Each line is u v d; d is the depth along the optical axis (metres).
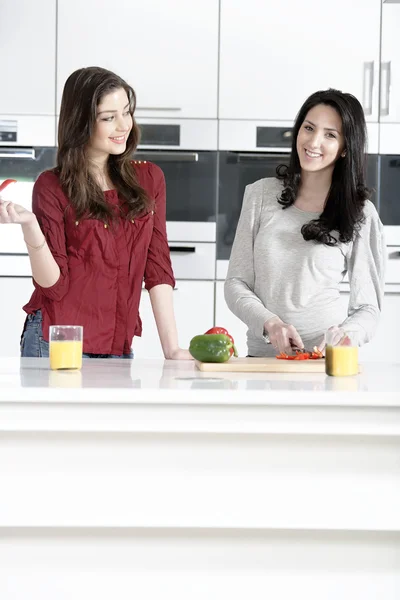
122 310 2.55
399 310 4.38
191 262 4.38
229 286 2.61
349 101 2.52
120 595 1.74
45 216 2.46
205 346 2.10
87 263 2.49
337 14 4.34
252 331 2.64
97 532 1.74
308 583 1.75
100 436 1.69
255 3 4.31
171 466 1.70
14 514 1.69
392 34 4.34
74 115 2.44
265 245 2.58
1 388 1.62
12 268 4.31
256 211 2.64
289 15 4.32
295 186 2.60
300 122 2.59
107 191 2.52
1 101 4.29
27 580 1.74
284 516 1.70
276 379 1.88
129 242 2.53
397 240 4.41
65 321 2.49
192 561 1.74
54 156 4.34
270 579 1.74
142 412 1.64
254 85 4.34
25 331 2.54
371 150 4.38
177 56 4.31
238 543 1.74
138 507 1.70
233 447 1.70
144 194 2.53
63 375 1.90
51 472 1.69
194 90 4.32
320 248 2.54
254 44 4.32
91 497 1.69
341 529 1.72
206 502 1.70
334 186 2.55
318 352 2.21
